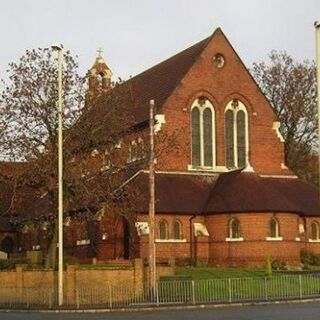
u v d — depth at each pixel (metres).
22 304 39.28
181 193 59.12
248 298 37.94
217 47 65.00
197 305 35.72
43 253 58.41
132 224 54.31
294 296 38.38
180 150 61.34
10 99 44.41
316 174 81.19
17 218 58.06
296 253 56.75
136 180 54.16
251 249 55.59
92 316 31.88
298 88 80.00
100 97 47.06
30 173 44.12
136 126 60.28
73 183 44.59
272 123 66.00
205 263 56.78
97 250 58.97
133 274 40.81
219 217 57.12
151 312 33.59
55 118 44.53
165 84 65.69
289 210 56.75
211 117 63.91
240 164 64.44
